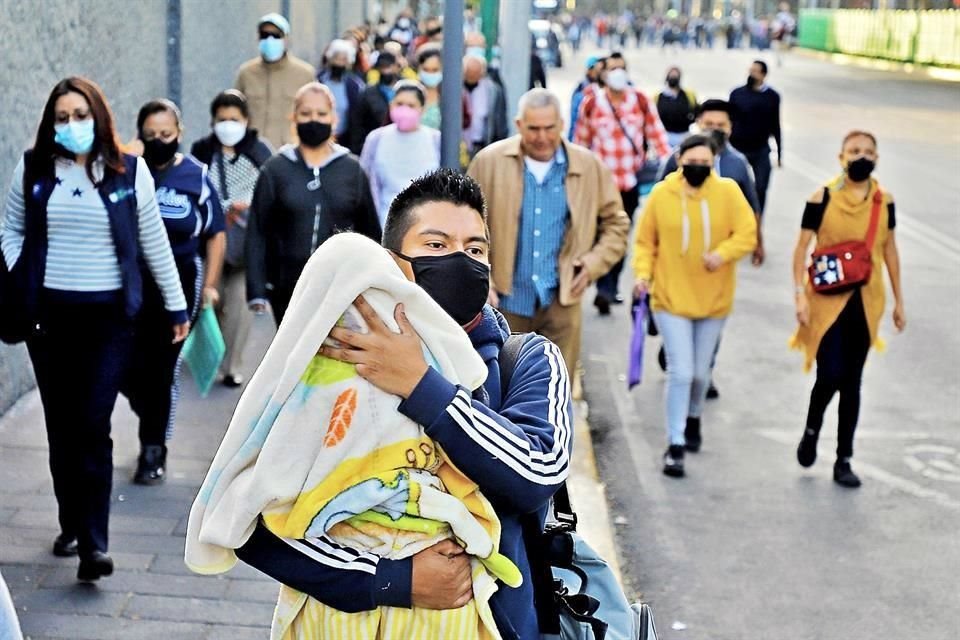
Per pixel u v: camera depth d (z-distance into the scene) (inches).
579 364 471.8
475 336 124.1
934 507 336.2
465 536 112.1
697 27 4463.6
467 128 639.1
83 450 249.1
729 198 348.5
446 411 110.5
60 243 244.1
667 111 708.7
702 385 366.9
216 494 112.8
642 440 387.2
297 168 331.6
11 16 361.1
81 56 419.8
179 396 389.4
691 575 287.7
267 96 557.9
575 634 122.9
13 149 364.8
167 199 305.9
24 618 238.7
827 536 313.7
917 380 460.4
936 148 1224.2
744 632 260.1
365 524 112.1
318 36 1102.4
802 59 3240.7
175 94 542.3
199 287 315.0
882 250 346.6
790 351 498.3
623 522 319.3
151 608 245.9
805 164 1082.7
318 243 330.6
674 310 353.1
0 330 246.1
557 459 116.1
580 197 322.0
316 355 111.9
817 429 352.8
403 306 113.1
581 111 582.9
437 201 123.8
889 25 2839.6
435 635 113.6
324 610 115.0
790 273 650.8
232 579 261.0
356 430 109.9
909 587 284.7
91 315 247.3
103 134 243.3
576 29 3868.1
